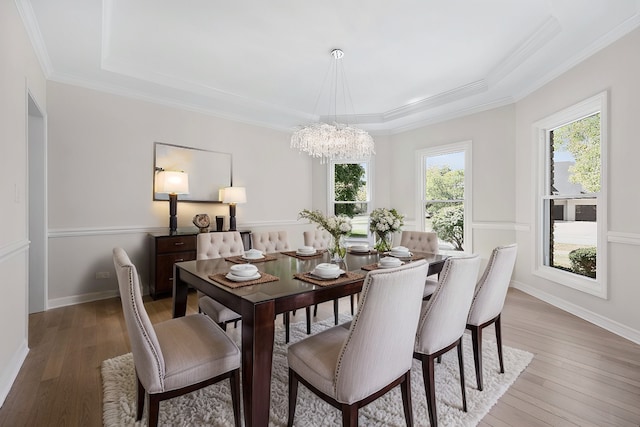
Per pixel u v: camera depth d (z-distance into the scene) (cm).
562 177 343
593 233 304
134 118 382
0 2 179
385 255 283
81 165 347
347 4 241
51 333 267
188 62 333
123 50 307
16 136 210
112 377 196
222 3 238
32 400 176
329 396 131
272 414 164
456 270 157
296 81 384
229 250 292
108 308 330
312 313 322
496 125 423
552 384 193
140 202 387
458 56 325
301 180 562
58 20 240
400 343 136
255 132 499
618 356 228
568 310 323
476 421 160
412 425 146
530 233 380
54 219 332
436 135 494
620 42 258
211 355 145
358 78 377
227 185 465
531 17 260
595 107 286
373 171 564
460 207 473
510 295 379
